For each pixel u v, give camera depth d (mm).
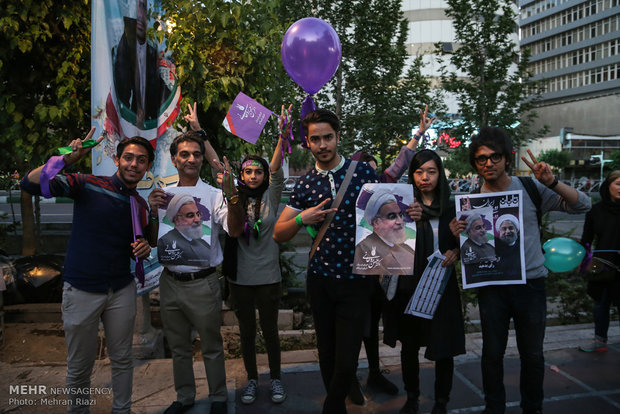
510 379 3100
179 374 2629
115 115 3189
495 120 8844
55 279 4309
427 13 39156
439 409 2541
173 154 2533
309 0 8164
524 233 2412
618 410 2676
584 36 72000
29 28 3914
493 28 8758
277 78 4941
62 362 3375
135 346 3566
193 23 3855
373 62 8195
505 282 2359
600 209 3441
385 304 2639
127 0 3361
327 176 2244
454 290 2480
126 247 2309
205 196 2523
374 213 2166
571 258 2605
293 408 2744
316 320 2336
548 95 79000
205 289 2500
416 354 2561
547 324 4648
